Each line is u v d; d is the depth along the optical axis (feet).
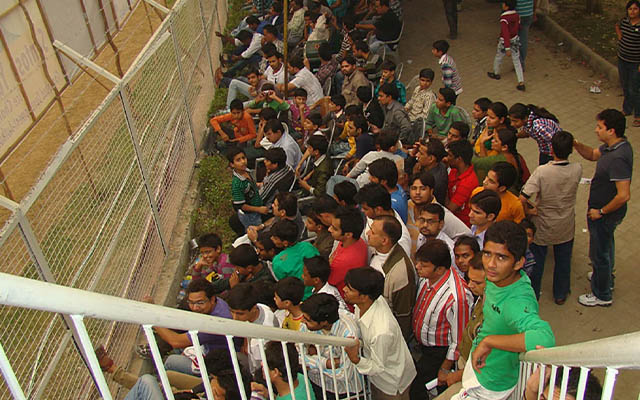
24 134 21.42
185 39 26.78
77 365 13.16
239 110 25.76
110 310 5.19
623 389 15.80
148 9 36.04
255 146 25.84
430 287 13.88
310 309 12.28
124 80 17.04
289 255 16.37
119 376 13.76
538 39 38.78
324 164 20.94
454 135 19.93
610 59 33.81
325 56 29.99
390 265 14.51
